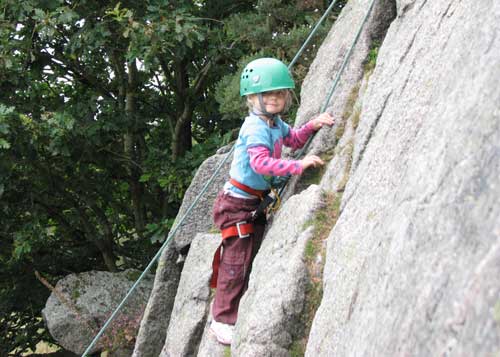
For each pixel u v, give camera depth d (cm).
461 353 113
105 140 788
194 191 474
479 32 187
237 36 612
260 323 266
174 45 635
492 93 153
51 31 614
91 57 789
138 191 909
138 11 676
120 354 688
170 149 970
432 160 171
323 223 286
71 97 873
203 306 402
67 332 690
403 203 180
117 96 930
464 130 158
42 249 905
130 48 613
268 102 307
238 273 329
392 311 152
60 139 689
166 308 498
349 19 395
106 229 886
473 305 116
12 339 939
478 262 122
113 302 722
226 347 328
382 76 295
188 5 657
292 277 268
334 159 312
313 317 264
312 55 552
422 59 255
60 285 740
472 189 139
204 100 912
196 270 422
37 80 782
